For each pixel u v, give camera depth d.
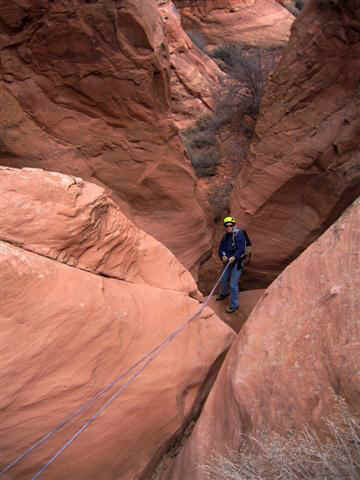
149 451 2.71
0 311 2.24
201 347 3.36
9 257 2.35
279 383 2.01
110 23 5.73
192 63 13.27
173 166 7.13
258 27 18.61
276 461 1.71
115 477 2.54
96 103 6.24
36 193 2.68
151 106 6.52
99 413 2.49
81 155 6.33
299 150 6.76
